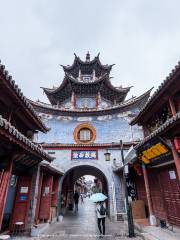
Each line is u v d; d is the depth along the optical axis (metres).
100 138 20.52
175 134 7.42
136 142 18.95
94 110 21.69
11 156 7.37
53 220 14.87
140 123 14.27
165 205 10.46
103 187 22.58
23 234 9.57
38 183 11.45
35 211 11.15
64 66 29.03
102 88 24.69
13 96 8.52
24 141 6.84
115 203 16.73
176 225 9.31
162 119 11.74
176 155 7.49
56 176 17.17
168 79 9.05
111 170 18.36
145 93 20.94
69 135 20.75
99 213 11.11
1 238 7.30
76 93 25.00
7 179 6.98
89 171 25.95
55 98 26.25
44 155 9.87
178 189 9.20
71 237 10.19
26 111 10.06
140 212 12.78
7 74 6.88
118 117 21.62
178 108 9.90
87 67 29.03
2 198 6.62
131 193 15.67
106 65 29.53
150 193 12.09
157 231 9.06
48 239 9.76
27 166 10.51
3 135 5.89
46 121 21.34
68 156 19.06
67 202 23.16
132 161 12.38
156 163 10.77
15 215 9.84
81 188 59.06
